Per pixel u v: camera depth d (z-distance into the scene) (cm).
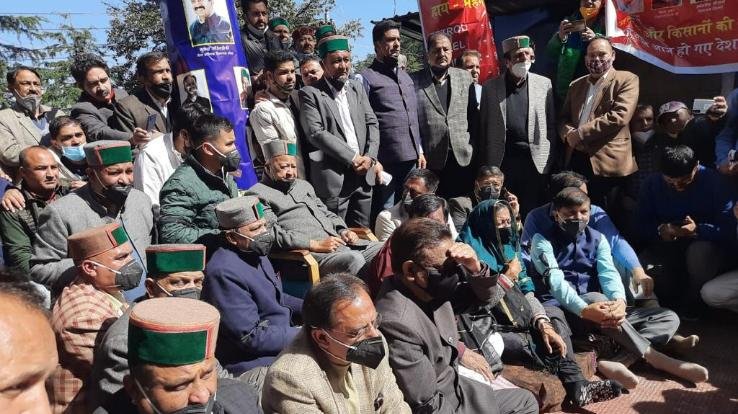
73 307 249
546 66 650
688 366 386
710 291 454
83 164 415
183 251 261
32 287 112
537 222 437
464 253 268
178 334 174
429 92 549
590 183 543
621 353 412
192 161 356
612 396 359
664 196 479
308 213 423
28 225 368
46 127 524
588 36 555
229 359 301
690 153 451
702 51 553
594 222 448
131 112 455
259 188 419
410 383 260
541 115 536
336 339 217
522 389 316
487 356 346
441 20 646
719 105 510
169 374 176
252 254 311
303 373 217
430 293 271
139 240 343
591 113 525
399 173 541
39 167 363
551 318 384
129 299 332
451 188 574
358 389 236
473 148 559
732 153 454
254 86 545
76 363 245
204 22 456
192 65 461
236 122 471
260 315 306
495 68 646
